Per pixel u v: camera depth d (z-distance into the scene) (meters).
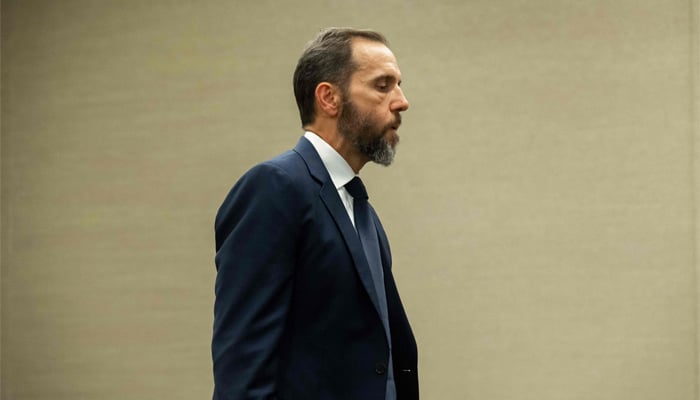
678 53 4.49
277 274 2.17
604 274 4.52
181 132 5.18
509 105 4.68
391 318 2.49
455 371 4.68
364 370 2.24
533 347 4.59
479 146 4.70
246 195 2.25
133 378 5.18
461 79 4.75
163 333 5.15
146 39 5.27
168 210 5.18
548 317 4.58
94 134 5.32
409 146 4.79
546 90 4.64
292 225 2.21
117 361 5.21
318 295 2.23
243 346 2.10
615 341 4.50
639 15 4.54
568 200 4.58
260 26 5.08
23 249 5.39
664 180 4.48
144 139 5.23
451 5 4.77
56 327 5.32
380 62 2.41
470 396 4.65
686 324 4.43
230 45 5.13
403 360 2.50
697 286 4.41
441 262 4.72
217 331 2.15
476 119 4.71
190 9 5.20
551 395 4.56
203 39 5.17
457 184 4.72
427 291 4.73
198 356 5.09
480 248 4.68
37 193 5.39
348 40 2.44
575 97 4.60
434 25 4.79
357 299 2.27
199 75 5.16
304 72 2.48
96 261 5.27
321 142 2.43
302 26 5.02
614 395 4.49
